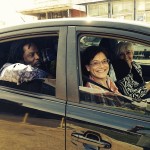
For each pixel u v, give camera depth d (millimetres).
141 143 1839
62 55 2213
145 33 1977
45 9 20156
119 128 1915
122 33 2043
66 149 2092
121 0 16234
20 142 2305
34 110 2230
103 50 2246
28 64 2420
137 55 2324
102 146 1947
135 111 1979
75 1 18625
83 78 2150
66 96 2152
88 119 2018
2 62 2568
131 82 2307
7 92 2418
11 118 2336
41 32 2365
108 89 2150
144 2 15711
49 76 2270
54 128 2133
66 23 2266
